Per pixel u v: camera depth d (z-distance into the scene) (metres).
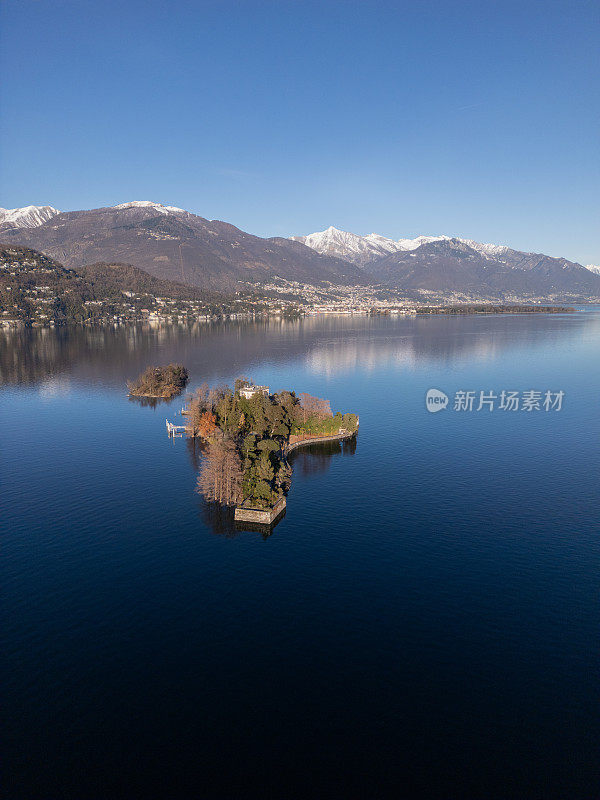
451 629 96.94
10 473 176.62
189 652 90.69
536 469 180.12
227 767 69.50
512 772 68.81
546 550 125.38
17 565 118.12
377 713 78.06
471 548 126.31
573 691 82.38
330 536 132.12
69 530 135.12
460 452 198.25
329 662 88.50
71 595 106.94
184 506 149.62
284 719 77.00
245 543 128.50
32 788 66.38
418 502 152.38
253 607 103.19
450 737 74.19
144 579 112.88
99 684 83.25
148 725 75.88
